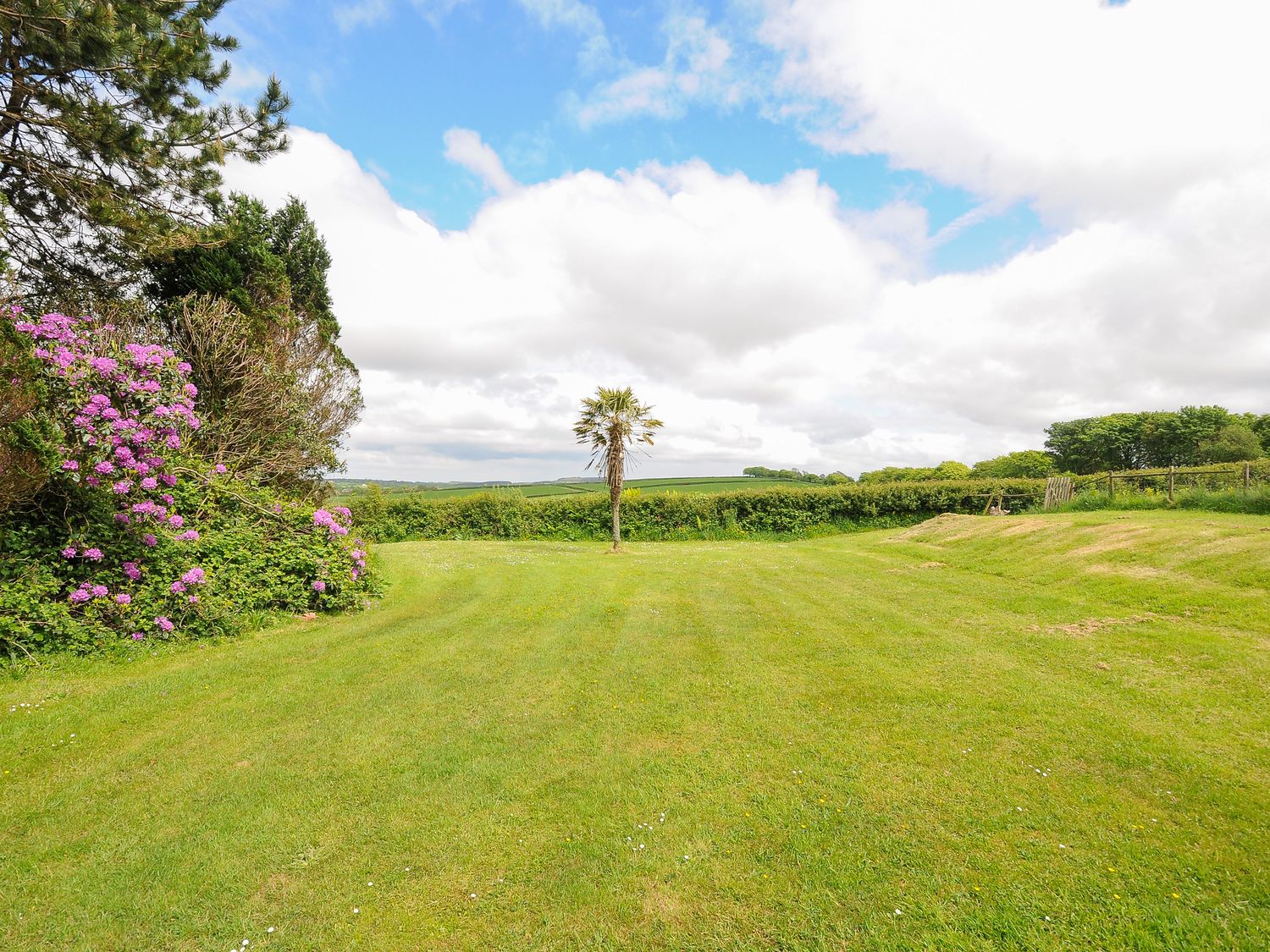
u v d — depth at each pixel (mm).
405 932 2707
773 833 3400
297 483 14516
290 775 4098
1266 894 2748
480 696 5605
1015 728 4609
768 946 2594
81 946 2613
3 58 7531
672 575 13297
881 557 14883
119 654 6559
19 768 4121
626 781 4020
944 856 3143
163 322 11766
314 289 16516
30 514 6887
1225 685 5137
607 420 20281
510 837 3414
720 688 5773
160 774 4094
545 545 23203
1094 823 3373
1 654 6098
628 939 2652
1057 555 11055
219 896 2928
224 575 8180
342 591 9297
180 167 8805
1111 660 6000
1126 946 2494
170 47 7848
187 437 9539
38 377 6684
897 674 5977
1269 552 8281
